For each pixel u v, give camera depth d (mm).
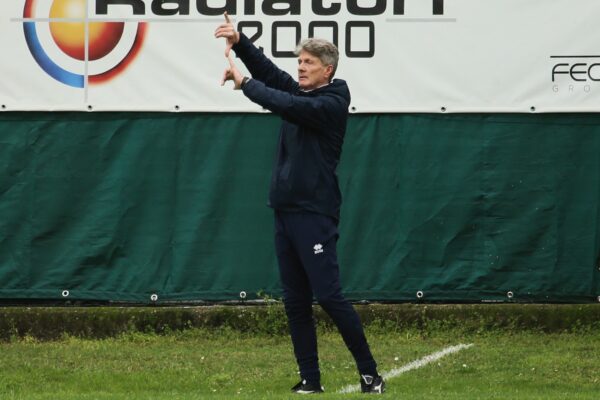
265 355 33906
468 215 38750
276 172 25625
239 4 38719
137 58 38844
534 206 38719
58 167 38812
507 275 38656
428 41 38750
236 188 38875
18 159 38812
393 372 31078
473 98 38750
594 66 38656
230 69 24938
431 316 37781
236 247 38812
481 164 38781
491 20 38688
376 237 38781
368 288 38719
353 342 25531
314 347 26219
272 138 38969
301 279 25984
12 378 30172
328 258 25375
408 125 38875
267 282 38781
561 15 38625
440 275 38656
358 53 38750
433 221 38781
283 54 38656
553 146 38750
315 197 25266
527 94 38750
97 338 37125
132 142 38906
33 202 38750
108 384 29656
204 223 38812
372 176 38875
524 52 38688
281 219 25766
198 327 37375
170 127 38906
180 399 24125
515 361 32719
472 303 38625
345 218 38781
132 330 37156
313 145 25281
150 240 38812
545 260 38688
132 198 38844
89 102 38812
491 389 28500
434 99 38781
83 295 38688
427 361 32750
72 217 38812
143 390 28953
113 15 38812
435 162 38781
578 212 38750
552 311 37719
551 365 32000
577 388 28938
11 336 37031
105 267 38781
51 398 24625
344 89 25656
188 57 38875
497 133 38781
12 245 38750
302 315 26125
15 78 38844
